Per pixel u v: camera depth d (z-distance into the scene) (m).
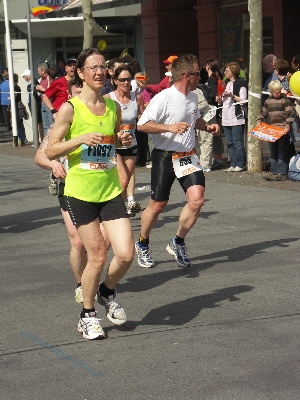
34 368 5.50
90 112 5.80
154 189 8.14
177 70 7.77
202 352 5.67
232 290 7.32
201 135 15.18
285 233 9.67
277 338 5.91
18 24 24.56
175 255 8.30
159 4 27.91
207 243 9.36
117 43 32.41
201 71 16.61
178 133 7.48
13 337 6.21
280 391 4.89
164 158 8.05
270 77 14.55
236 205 11.73
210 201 12.19
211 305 6.88
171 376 5.23
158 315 6.65
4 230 10.80
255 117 14.59
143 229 8.35
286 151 13.90
